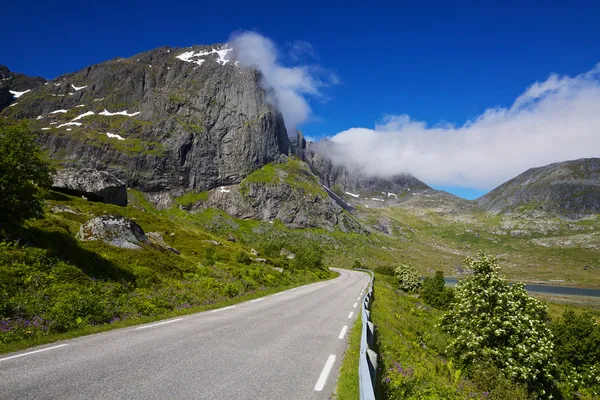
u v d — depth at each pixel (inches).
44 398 224.4
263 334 480.1
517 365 639.1
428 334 861.8
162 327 498.3
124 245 1261.1
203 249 2213.3
